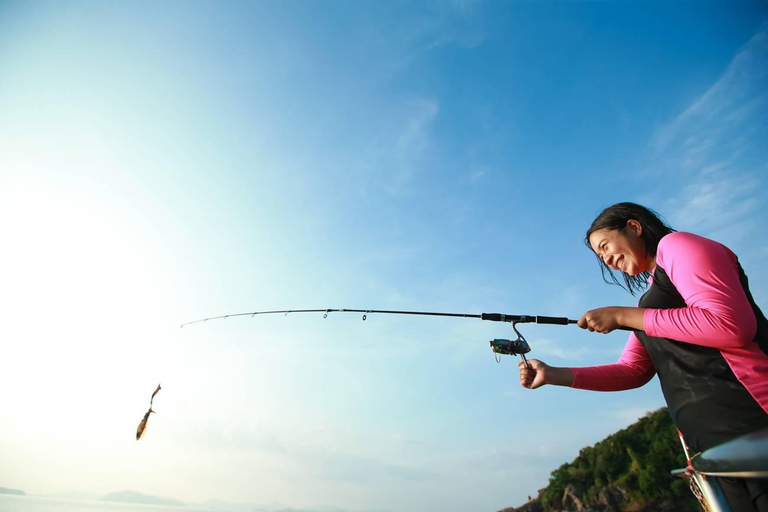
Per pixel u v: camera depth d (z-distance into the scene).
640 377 2.63
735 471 1.12
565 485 68.19
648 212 2.40
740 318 1.65
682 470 1.79
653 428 62.72
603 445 69.88
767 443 0.99
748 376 1.68
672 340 1.90
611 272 2.80
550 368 2.65
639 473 54.28
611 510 53.97
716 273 1.77
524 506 74.31
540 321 3.24
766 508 1.16
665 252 2.00
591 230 2.56
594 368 2.64
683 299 1.97
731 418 1.68
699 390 1.79
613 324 2.06
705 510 1.49
